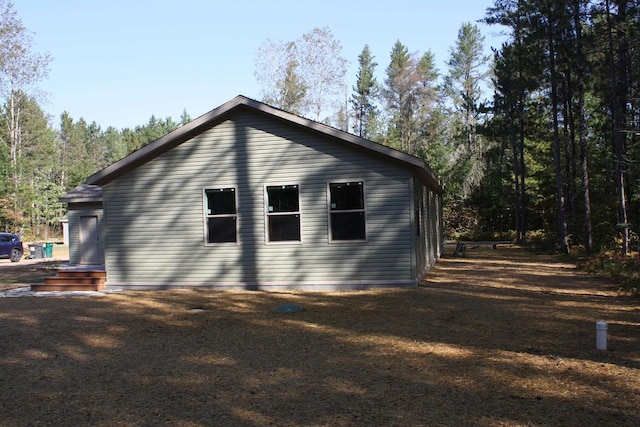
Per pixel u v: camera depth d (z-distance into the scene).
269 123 13.70
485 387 5.59
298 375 6.19
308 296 12.36
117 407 5.29
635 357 6.58
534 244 28.89
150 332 8.88
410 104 52.91
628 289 12.26
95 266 18.69
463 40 58.50
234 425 4.73
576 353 6.84
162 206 14.21
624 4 18.61
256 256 13.74
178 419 4.92
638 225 21.31
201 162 14.03
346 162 13.32
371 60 65.75
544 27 22.59
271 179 13.69
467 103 49.75
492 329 8.41
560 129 30.95
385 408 5.04
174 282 14.14
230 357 7.09
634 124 21.95
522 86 28.84
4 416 5.12
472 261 21.28
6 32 41.91
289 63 45.25
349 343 7.70
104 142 100.00
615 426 4.50
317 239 13.45
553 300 11.20
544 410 4.89
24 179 48.16
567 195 29.28
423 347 7.35
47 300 12.88
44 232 54.56
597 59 22.94
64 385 6.07
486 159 40.91
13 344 8.23
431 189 19.75
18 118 47.75
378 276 13.20
